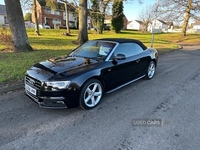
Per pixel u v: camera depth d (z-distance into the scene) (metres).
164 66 7.11
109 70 3.50
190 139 2.40
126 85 4.48
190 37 24.08
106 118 2.93
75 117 2.94
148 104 3.50
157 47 12.74
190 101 3.67
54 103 2.85
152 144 2.29
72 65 3.28
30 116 2.93
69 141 2.33
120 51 4.00
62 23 48.22
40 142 2.29
